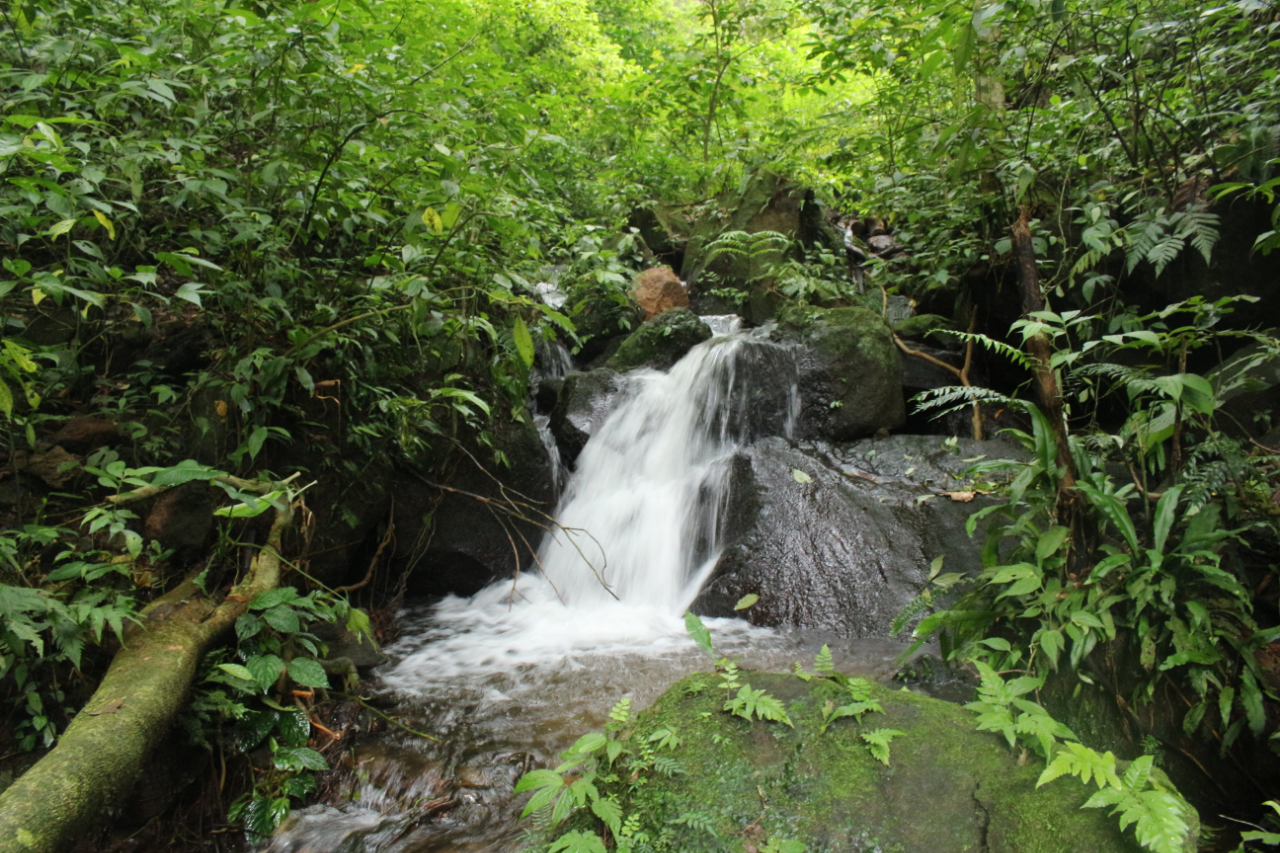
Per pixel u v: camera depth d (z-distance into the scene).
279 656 2.78
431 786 2.60
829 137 5.98
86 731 2.00
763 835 1.79
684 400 5.33
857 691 2.25
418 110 3.29
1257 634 2.31
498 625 4.10
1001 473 4.20
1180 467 2.70
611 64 10.32
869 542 3.98
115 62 2.69
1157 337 2.35
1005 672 2.50
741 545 4.22
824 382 5.13
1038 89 3.39
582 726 2.94
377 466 3.99
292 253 3.54
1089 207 3.51
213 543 3.12
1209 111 3.57
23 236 2.37
